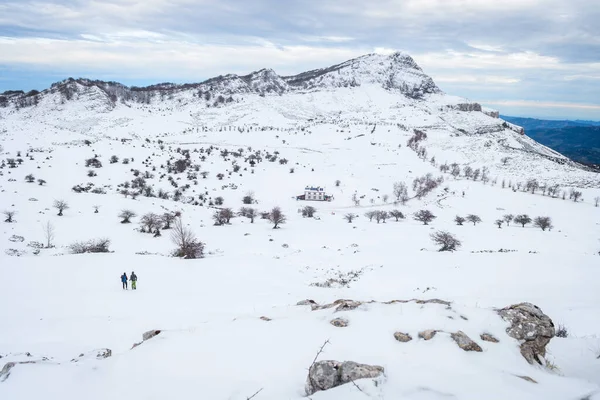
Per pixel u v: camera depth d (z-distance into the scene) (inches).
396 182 5565.9
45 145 6033.5
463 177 6279.5
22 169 4377.5
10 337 588.7
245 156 6747.1
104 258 1445.6
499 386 221.1
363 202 4761.3
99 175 4726.9
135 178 4758.9
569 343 378.0
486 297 922.1
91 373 272.7
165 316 697.0
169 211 3287.4
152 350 307.0
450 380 225.6
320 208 4468.5
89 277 1150.3
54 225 2576.3
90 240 2063.2
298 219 3666.3
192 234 2265.0
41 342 553.0
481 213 4234.7
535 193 5378.9
